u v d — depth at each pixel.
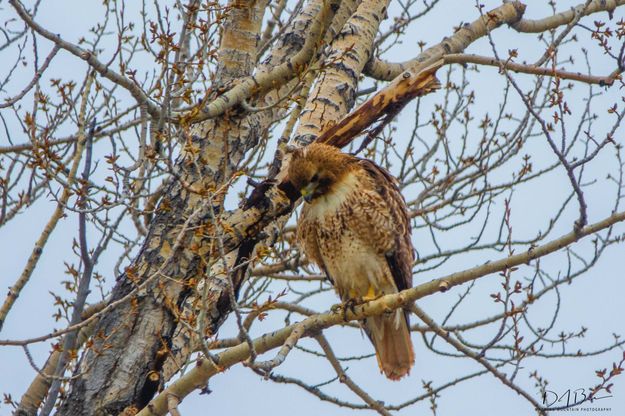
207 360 8.72
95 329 10.22
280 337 9.30
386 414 11.09
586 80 11.62
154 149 9.55
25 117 9.80
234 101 10.41
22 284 9.92
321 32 10.32
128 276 9.94
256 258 9.20
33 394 10.71
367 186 11.48
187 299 10.70
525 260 8.48
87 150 9.41
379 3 13.34
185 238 10.31
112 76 9.45
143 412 8.96
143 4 11.36
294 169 11.22
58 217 10.01
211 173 10.63
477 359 10.33
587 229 8.40
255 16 11.15
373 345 11.54
